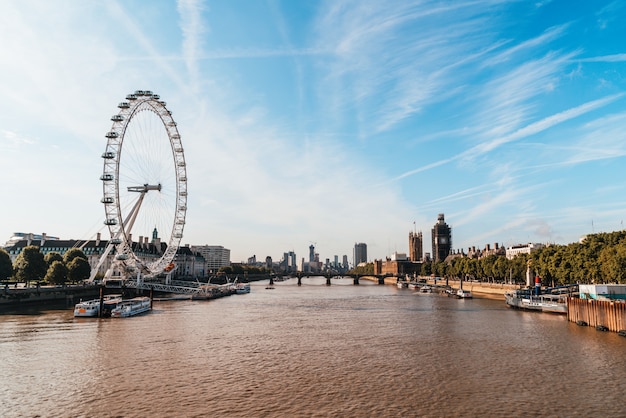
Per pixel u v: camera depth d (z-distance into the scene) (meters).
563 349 82.44
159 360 73.75
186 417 48.94
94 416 49.31
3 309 135.75
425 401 53.88
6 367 68.69
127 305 136.62
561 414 49.66
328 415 49.44
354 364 71.62
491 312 147.12
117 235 175.12
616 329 100.25
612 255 137.75
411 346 86.19
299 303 186.38
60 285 177.00
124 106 176.00
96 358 74.69
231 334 99.88
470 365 70.81
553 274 170.50
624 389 58.22
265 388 58.84
